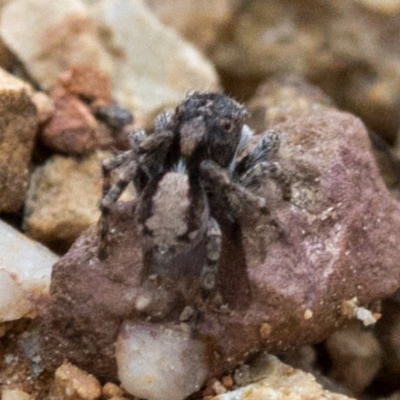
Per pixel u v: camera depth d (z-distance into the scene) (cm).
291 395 6
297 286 6
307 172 7
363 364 7
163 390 6
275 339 6
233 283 6
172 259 6
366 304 7
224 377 6
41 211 7
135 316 6
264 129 7
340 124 7
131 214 6
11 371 7
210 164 6
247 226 6
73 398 6
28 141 7
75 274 6
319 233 6
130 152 6
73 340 6
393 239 7
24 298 7
